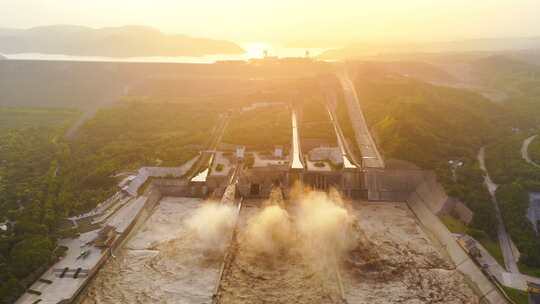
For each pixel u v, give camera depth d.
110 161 154.62
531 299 89.25
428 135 162.25
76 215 123.06
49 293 91.62
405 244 117.38
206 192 146.12
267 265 105.94
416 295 96.75
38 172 147.75
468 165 144.75
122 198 134.88
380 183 147.38
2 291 87.38
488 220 115.88
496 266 100.56
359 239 116.19
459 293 97.44
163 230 123.81
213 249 113.62
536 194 122.38
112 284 99.31
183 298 94.94
